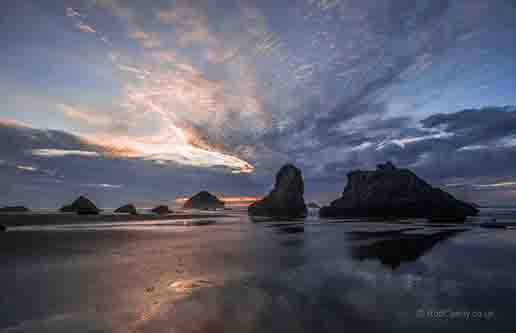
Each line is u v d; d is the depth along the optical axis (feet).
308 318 24.56
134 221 156.87
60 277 37.65
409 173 222.28
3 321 23.70
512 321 24.02
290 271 41.73
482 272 40.98
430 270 42.29
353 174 250.16
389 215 205.05
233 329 22.33
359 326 22.79
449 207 197.77
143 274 39.68
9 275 38.55
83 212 201.46
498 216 199.52
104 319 24.25
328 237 84.99
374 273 40.55
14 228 107.14
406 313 25.82
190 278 37.70
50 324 23.18
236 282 35.83
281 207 278.46
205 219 188.24
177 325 23.06
